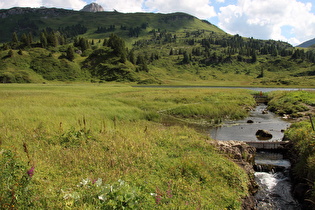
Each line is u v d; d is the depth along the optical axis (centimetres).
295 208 788
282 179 1016
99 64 14450
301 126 1564
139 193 602
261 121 2441
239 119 2527
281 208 789
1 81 10800
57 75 13025
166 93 4331
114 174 706
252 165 1120
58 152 852
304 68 17212
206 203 633
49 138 1026
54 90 4672
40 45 16900
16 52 14288
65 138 1027
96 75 13562
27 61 13788
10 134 1031
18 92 3659
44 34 17862
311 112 2623
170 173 766
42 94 3475
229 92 4612
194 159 897
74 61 14912
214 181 767
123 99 3194
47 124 1307
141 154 887
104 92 4522
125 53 15988
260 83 12481
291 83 11338
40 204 511
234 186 773
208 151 1043
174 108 2711
